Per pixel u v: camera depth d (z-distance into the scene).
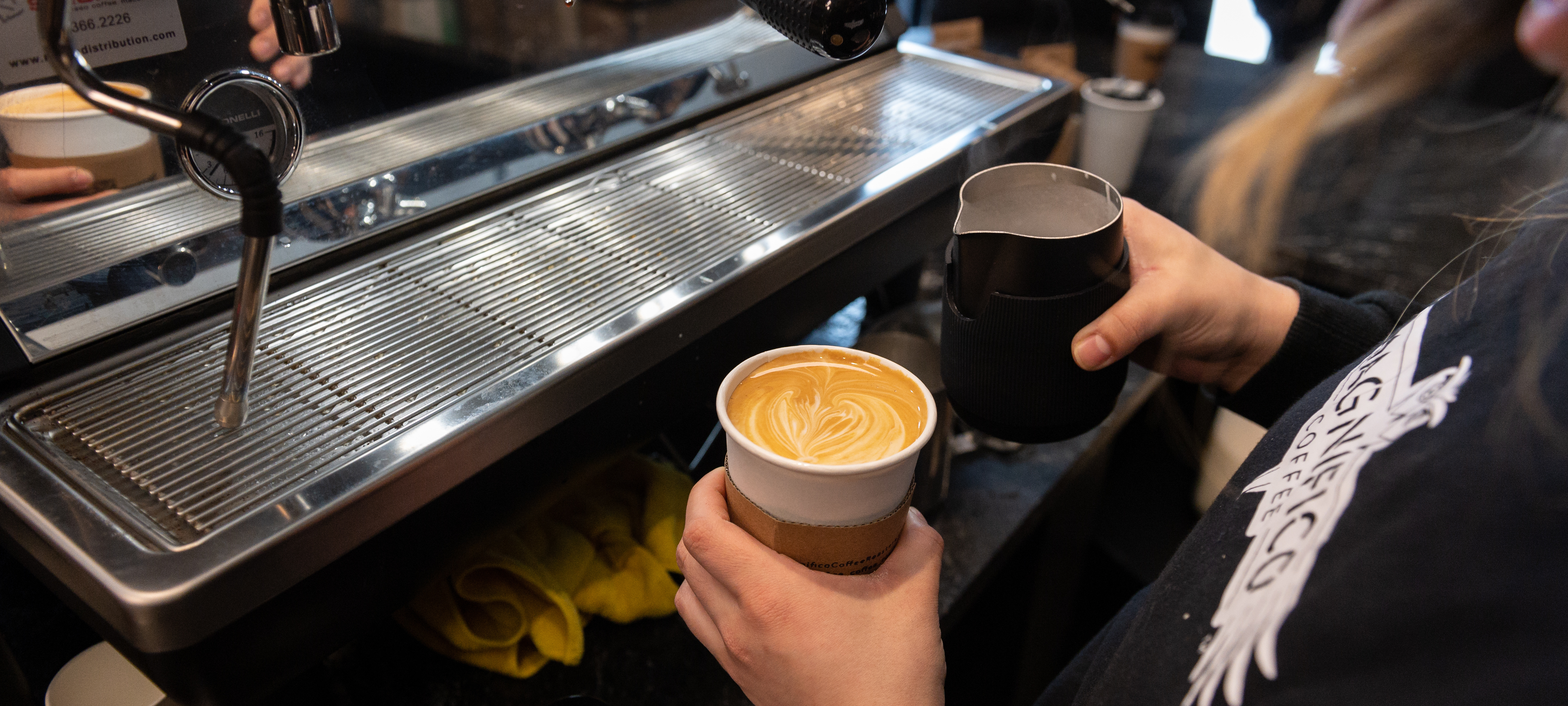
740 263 0.85
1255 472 0.49
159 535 0.55
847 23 0.56
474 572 0.81
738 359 0.90
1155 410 1.29
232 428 0.62
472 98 0.93
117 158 0.69
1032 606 1.24
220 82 0.72
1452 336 0.40
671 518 0.90
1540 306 0.35
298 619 0.60
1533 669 0.31
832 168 1.04
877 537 0.50
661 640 0.85
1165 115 1.35
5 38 0.61
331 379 0.69
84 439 0.63
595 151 1.03
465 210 0.93
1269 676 0.37
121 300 0.72
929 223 1.09
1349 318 0.68
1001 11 1.83
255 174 0.50
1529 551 0.32
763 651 0.48
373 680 0.80
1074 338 0.59
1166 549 1.35
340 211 0.83
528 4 0.94
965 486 1.03
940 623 0.87
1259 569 0.41
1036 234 0.58
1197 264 0.64
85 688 0.70
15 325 0.66
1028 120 1.18
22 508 0.56
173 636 0.52
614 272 0.84
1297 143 0.43
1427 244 0.87
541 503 0.76
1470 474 0.34
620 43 1.05
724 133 1.12
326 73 0.80
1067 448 1.09
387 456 0.62
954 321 0.61
